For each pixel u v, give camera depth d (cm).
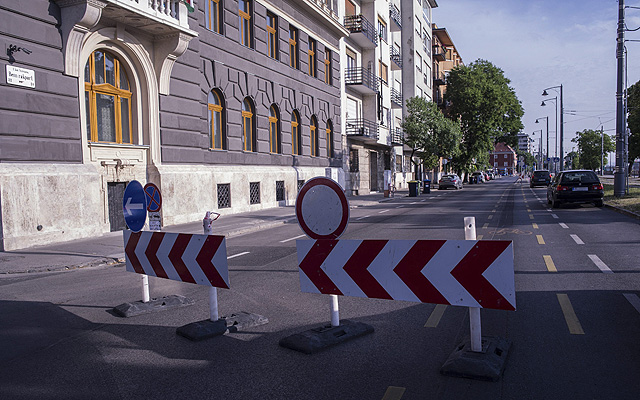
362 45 3644
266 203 2244
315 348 459
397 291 440
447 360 414
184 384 396
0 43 1124
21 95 1174
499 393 360
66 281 852
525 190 4000
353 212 2217
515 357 429
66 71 1287
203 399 368
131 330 550
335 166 3080
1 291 780
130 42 1502
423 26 5706
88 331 551
